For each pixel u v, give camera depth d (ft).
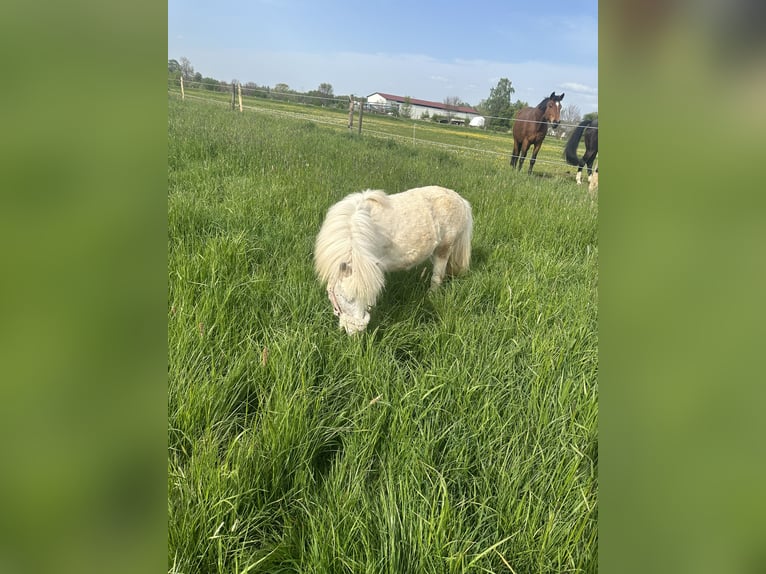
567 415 7.64
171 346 8.04
